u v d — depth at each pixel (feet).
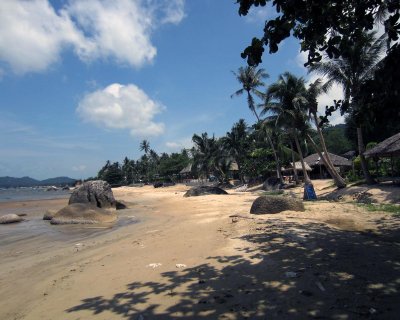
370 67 90.38
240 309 19.33
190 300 21.21
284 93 121.29
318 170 196.75
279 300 20.13
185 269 27.94
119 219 79.92
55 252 43.62
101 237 53.83
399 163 118.93
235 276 25.02
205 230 46.70
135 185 421.59
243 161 204.64
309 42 22.04
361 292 20.57
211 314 18.99
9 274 33.65
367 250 30.27
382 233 39.65
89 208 77.97
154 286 24.49
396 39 18.22
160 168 375.45
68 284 27.63
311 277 23.58
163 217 78.28
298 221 48.39
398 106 17.58
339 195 94.17
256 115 168.66
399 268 24.73
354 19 20.30
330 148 280.31
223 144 211.00
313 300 19.80
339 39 20.84
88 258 37.09
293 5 17.78
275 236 37.73
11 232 65.77
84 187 99.66
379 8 20.34
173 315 19.29
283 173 207.31
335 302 19.34
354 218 50.96
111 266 31.65
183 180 342.03
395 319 16.96
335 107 20.31
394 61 16.78
